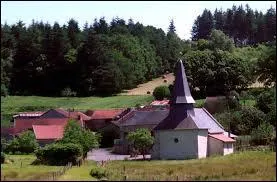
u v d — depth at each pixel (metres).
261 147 77.50
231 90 138.25
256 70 116.00
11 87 179.88
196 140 80.12
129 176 56.41
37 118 126.81
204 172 58.38
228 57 143.25
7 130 108.62
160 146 81.31
